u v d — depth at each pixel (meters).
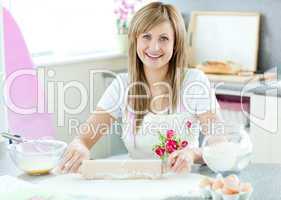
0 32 2.64
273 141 3.25
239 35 3.78
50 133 3.14
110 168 1.89
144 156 2.32
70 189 1.78
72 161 1.98
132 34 2.26
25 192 1.72
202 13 3.91
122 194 1.72
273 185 1.76
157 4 2.23
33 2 3.72
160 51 2.21
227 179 1.64
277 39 3.69
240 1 3.80
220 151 1.86
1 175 1.90
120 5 4.07
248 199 1.61
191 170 1.95
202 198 1.65
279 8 3.66
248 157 1.89
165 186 1.78
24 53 3.02
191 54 3.96
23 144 2.03
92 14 4.11
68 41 3.96
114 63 4.08
